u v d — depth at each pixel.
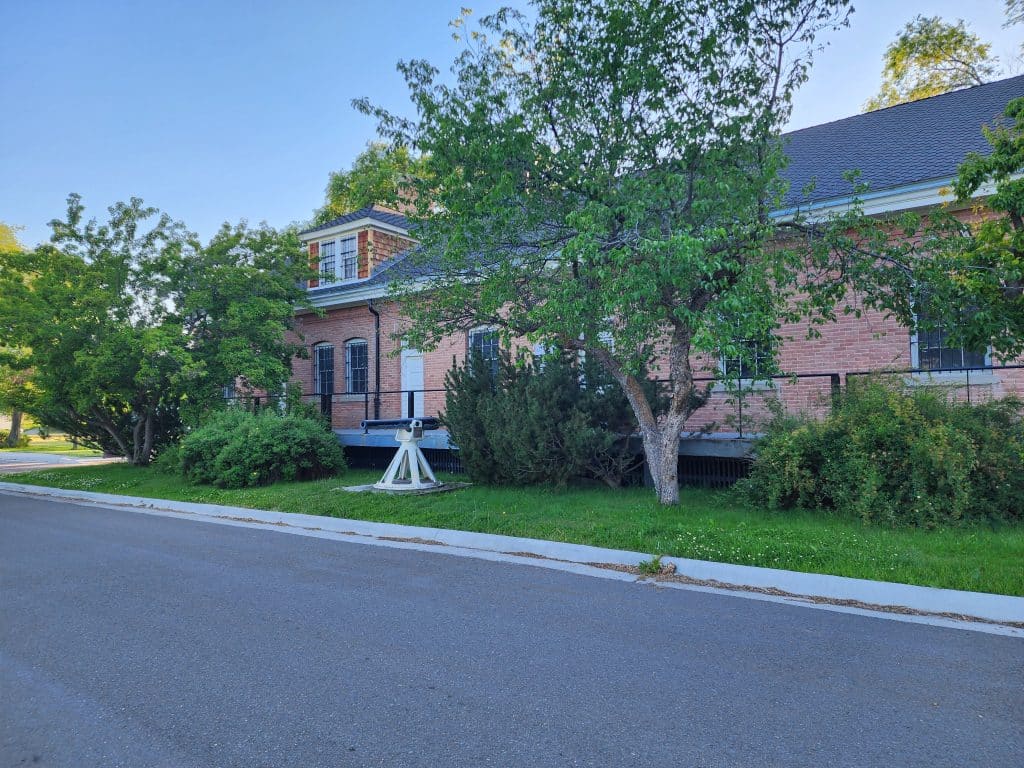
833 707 3.83
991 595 5.57
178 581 6.89
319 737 3.55
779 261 7.69
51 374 17.03
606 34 8.62
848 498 8.29
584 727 3.62
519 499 10.45
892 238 11.53
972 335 7.60
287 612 5.77
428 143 8.79
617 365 9.72
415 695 4.06
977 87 15.26
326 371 20.66
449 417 12.36
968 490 7.59
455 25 9.09
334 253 20.86
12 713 3.88
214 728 3.67
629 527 8.27
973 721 3.64
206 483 14.87
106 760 3.34
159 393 17.97
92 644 5.02
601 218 8.02
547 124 8.91
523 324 9.72
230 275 16.38
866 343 12.13
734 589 6.41
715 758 3.28
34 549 8.70
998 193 7.06
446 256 9.25
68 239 17.20
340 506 10.97
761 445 9.51
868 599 5.95
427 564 7.59
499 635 5.12
